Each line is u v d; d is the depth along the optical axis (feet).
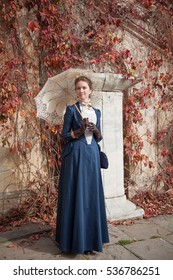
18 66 13.57
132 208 13.64
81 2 14.80
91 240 10.00
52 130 13.66
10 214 13.69
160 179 16.81
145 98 16.17
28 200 13.99
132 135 15.69
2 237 11.69
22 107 13.71
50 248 10.77
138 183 16.44
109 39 14.90
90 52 14.96
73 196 9.89
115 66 15.25
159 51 16.40
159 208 15.02
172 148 17.22
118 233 11.82
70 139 10.09
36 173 14.15
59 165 14.60
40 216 13.61
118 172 13.65
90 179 9.95
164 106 16.63
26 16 13.75
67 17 14.24
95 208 9.95
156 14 16.31
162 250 10.55
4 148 13.53
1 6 13.28
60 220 10.48
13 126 13.60
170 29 16.51
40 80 14.14
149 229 12.37
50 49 13.85
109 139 13.38
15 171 13.79
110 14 15.23
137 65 15.79
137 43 15.93
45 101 10.83
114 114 13.46
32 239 11.53
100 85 12.46
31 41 13.84
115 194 13.55
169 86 16.75
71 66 14.06
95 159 10.03
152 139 16.65
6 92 12.77
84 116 10.21
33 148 14.06
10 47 13.48
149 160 16.66
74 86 11.05
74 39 14.23
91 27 14.87
